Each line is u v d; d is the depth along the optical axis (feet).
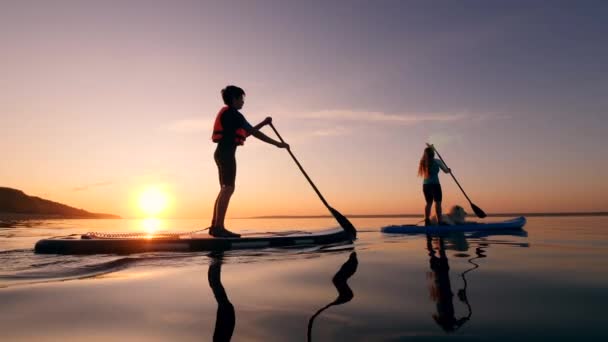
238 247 12.42
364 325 4.18
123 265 8.93
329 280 6.75
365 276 7.06
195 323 4.38
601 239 14.70
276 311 4.81
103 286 6.50
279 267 8.29
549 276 6.82
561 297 5.29
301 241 13.30
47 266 8.80
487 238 15.49
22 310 4.99
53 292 6.06
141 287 6.38
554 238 15.28
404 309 4.79
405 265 8.32
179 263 9.14
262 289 6.10
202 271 7.92
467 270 7.54
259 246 12.73
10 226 41.78
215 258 10.00
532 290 5.73
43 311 4.94
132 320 4.52
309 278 6.97
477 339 3.69
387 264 8.49
